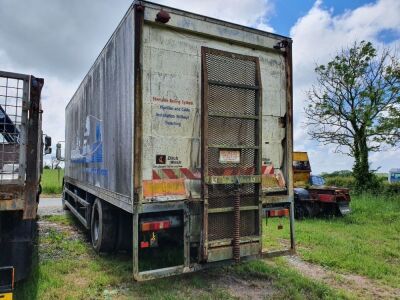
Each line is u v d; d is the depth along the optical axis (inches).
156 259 219.9
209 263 176.2
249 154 188.5
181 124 177.0
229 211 179.6
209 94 176.9
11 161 138.9
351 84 769.6
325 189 445.1
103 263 217.3
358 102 773.9
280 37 212.4
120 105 189.0
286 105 215.8
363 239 314.2
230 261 179.8
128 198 171.9
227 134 181.8
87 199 290.2
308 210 440.1
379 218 436.5
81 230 332.8
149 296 167.3
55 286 177.5
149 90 169.5
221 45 192.7
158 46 172.7
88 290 173.2
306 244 284.8
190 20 179.8
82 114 309.1
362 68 767.7
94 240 251.3
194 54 182.9
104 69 227.6
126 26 179.2
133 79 166.1
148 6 168.9
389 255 260.5
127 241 231.9
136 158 164.2
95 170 252.2
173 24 175.0
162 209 169.2
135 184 163.5
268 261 234.8
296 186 495.5
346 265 226.2
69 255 239.0
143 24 168.7
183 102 177.9
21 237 143.6
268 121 209.9
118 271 200.2
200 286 181.5
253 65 191.0
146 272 162.6
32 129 137.5
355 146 775.7
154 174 169.3
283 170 214.1
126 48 178.7
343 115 791.1
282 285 185.6
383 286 193.8
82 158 306.8
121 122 186.5
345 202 438.3
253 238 186.4
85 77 296.0
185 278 193.8
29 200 135.1
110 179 207.9
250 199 188.7
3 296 125.3
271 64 212.1
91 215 269.0
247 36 199.2
